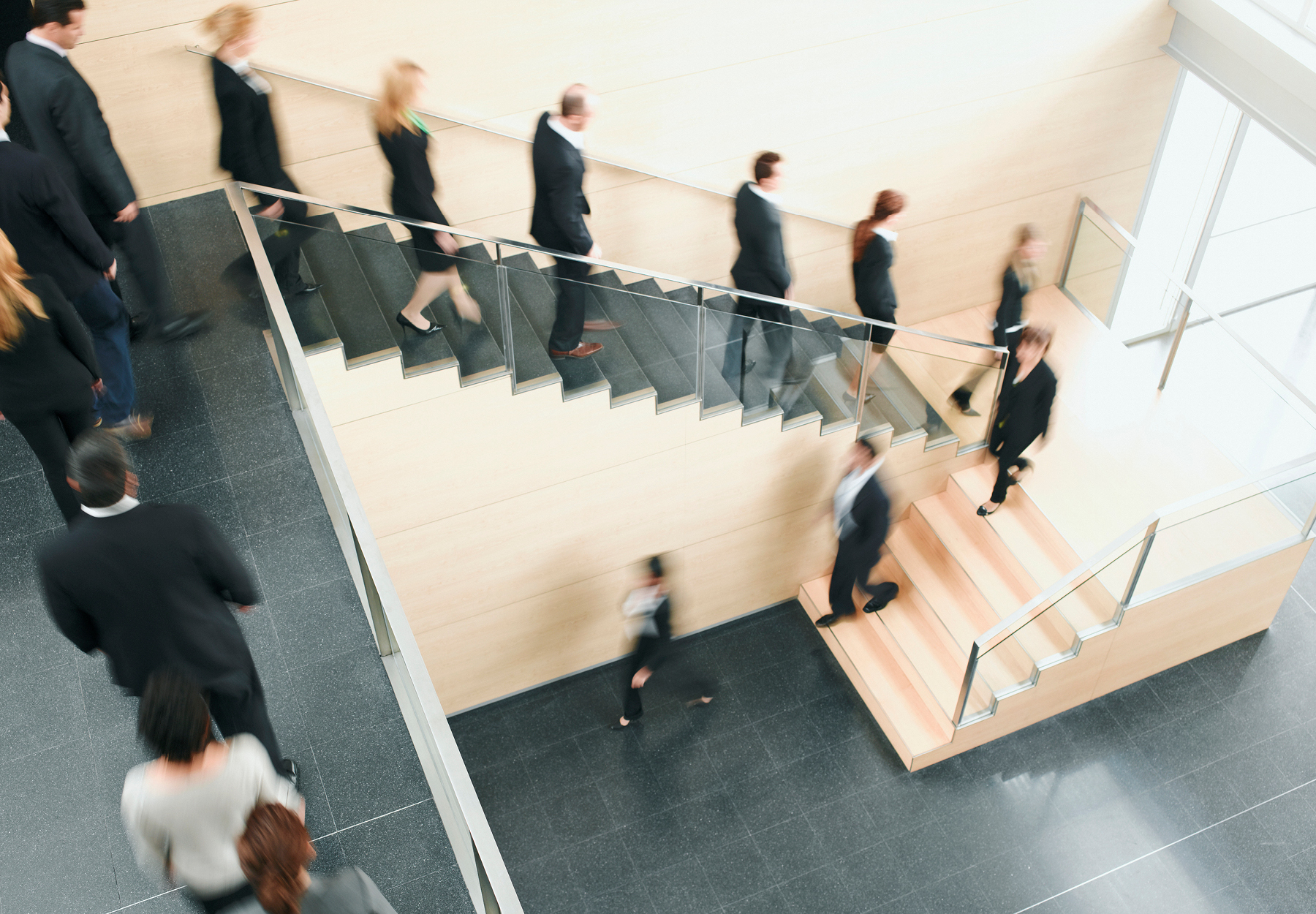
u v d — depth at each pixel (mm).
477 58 6641
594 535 7555
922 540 8414
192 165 6418
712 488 7691
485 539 7172
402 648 3346
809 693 7996
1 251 3357
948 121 8297
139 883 3551
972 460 8398
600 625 8141
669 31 6980
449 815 3602
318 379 5891
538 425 6695
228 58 5160
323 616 4387
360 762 3928
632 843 7168
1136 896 6773
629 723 7836
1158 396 8586
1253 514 7008
